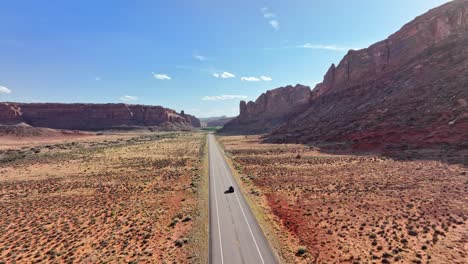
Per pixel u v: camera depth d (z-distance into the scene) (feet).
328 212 102.63
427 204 100.78
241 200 122.01
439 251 67.62
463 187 116.47
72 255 75.41
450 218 86.53
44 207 120.47
